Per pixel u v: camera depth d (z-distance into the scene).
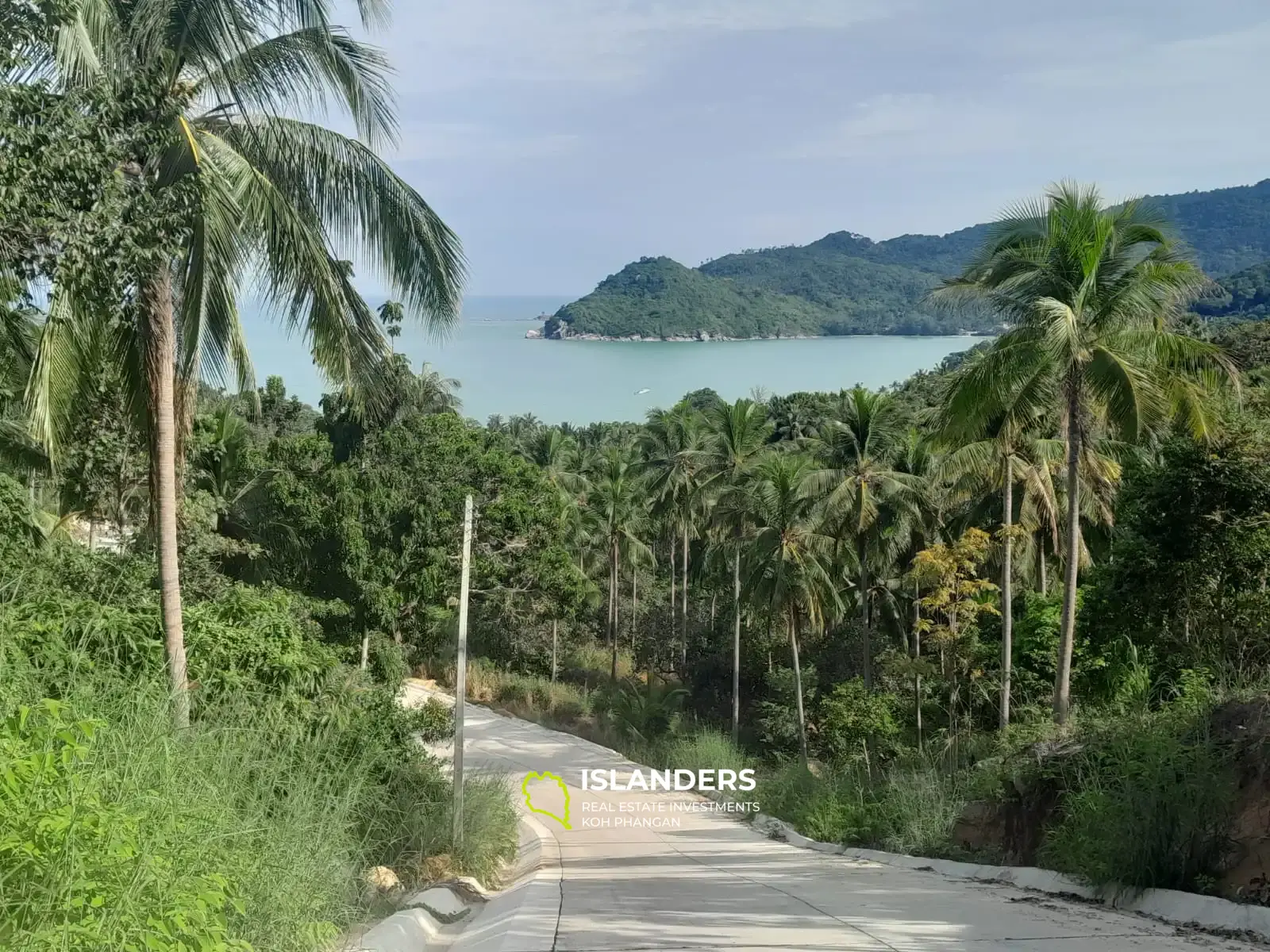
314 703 12.30
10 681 5.34
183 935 3.88
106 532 25.62
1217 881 8.76
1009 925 8.20
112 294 9.23
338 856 7.19
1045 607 29.73
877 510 36.75
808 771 26.59
